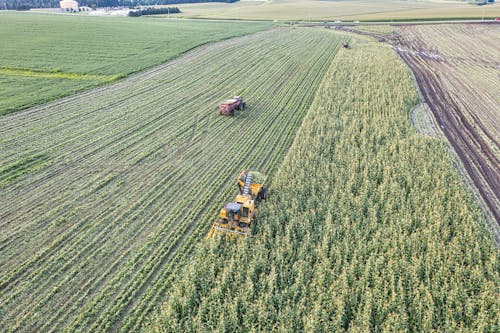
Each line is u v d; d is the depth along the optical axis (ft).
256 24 416.46
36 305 50.88
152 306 51.55
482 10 512.63
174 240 64.18
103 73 171.94
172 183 82.58
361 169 85.97
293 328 47.06
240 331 46.96
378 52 217.97
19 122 112.68
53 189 78.59
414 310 49.37
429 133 111.55
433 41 286.05
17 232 64.90
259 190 73.51
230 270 54.60
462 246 60.64
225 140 106.32
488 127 117.91
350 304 50.47
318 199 72.90
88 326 48.39
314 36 306.76
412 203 72.02
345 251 58.49
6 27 299.38
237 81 168.25
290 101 141.69
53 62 187.11
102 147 98.89
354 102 132.46
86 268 57.67
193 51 231.71
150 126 114.21
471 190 81.20
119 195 77.36
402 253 58.34
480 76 180.24
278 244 60.49
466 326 47.96
